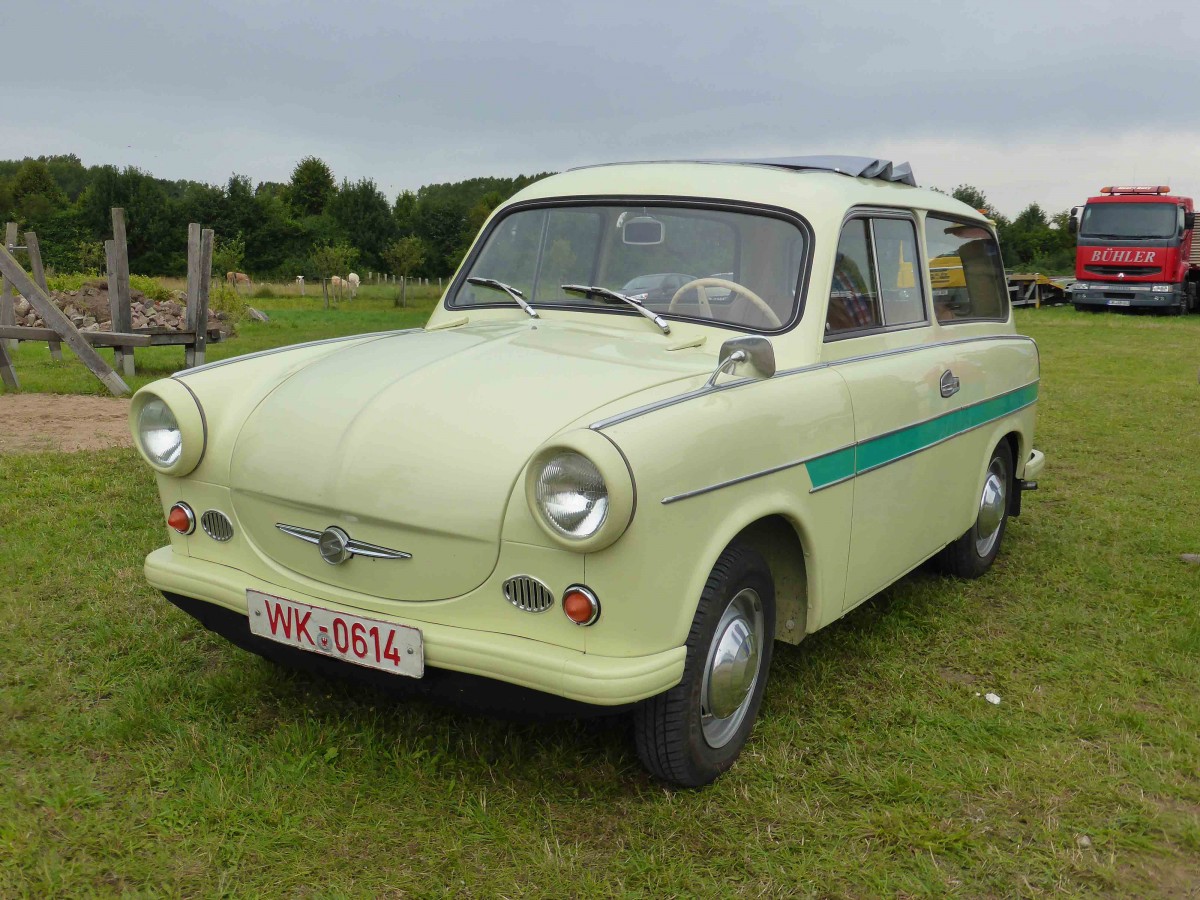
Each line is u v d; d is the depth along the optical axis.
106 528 5.12
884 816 2.82
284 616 2.82
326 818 2.72
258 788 2.82
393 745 3.09
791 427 2.97
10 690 3.38
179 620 3.98
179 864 2.52
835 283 3.46
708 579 2.75
